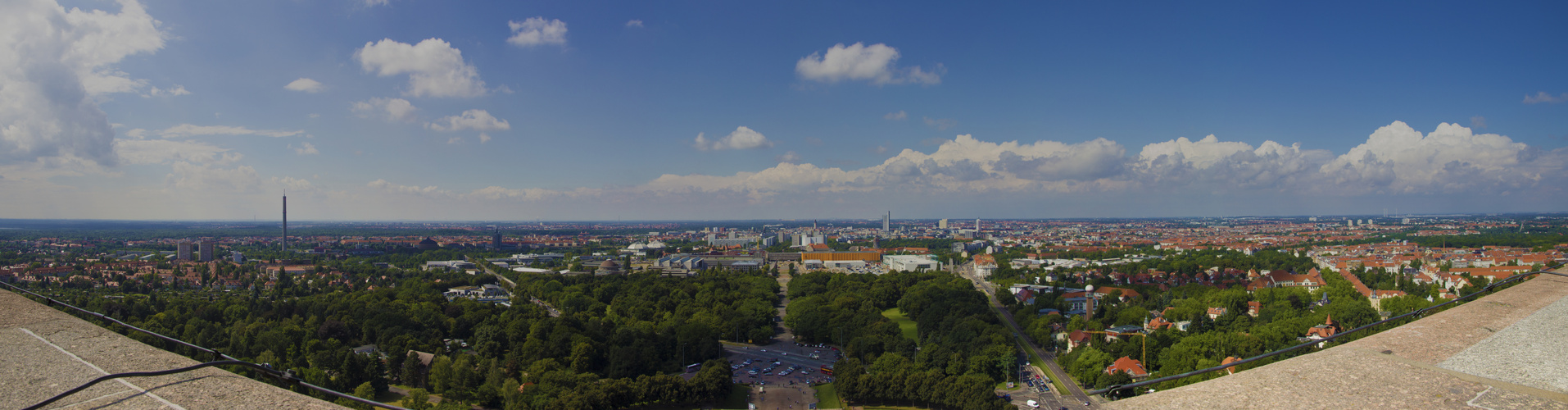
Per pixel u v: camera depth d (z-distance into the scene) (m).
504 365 194.38
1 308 32.12
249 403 21.84
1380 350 28.05
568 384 178.00
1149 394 24.95
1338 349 28.36
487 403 170.75
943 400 167.75
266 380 27.86
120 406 21.31
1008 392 181.75
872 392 175.00
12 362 24.56
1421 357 26.94
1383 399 22.06
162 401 21.69
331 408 22.17
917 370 184.75
